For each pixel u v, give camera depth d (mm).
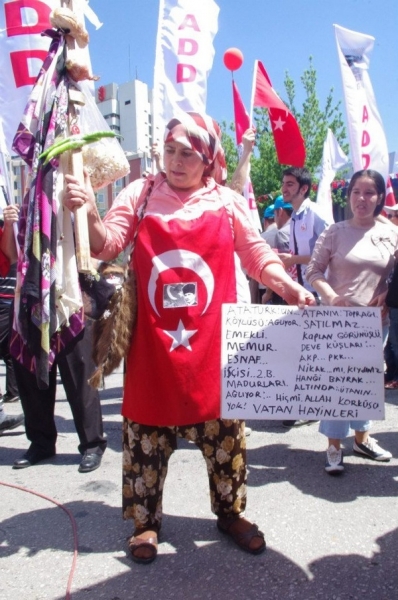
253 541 2406
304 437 4078
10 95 4086
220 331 2271
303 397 2299
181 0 4523
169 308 2195
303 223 4344
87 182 2180
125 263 2438
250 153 3982
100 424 3586
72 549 2504
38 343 2307
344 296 3232
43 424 3648
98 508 2930
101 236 2186
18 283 2432
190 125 2209
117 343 2229
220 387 2260
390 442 3906
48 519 2812
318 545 2475
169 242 2201
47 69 2410
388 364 5648
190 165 2230
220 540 2535
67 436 4234
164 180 2357
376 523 2676
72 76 2361
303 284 4340
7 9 4035
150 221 2236
